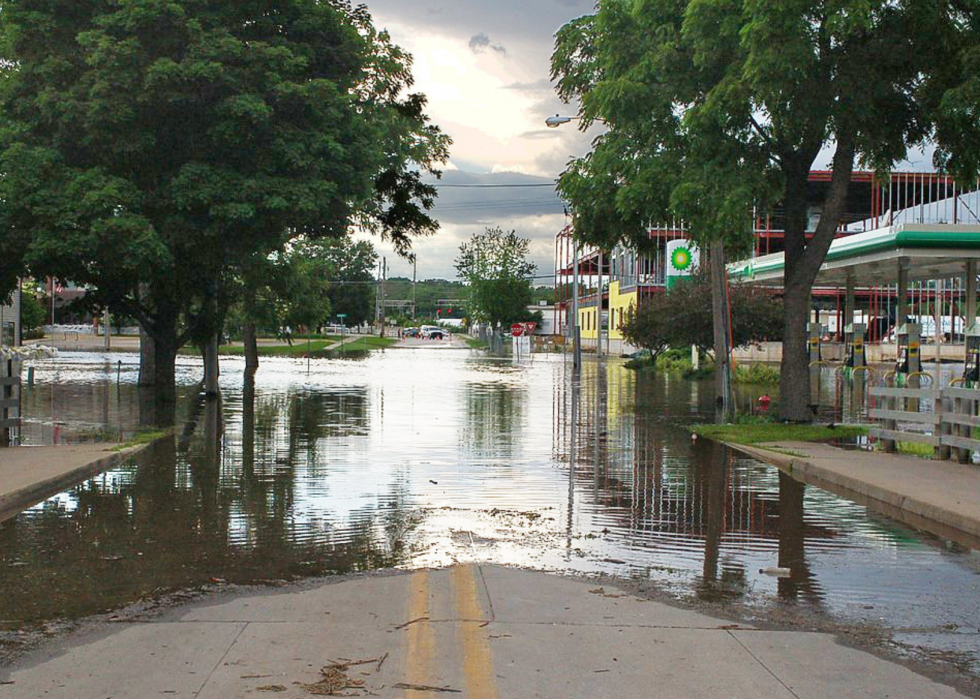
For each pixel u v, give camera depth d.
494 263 92.00
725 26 17.03
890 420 15.88
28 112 20.83
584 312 85.44
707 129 18.27
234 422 20.88
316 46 22.11
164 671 5.82
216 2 20.80
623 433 19.31
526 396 29.16
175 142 21.02
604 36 19.58
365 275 123.06
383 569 8.40
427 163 30.33
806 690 5.63
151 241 19.56
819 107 17.48
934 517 10.75
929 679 5.86
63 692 5.48
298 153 20.41
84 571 8.30
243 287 29.77
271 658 6.05
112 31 20.14
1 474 12.55
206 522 10.37
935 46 17.17
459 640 6.43
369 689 5.53
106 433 18.14
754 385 34.78
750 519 10.80
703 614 7.14
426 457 15.61
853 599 7.63
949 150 18.77
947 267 33.88
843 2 15.81
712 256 23.55
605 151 19.75
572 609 7.20
